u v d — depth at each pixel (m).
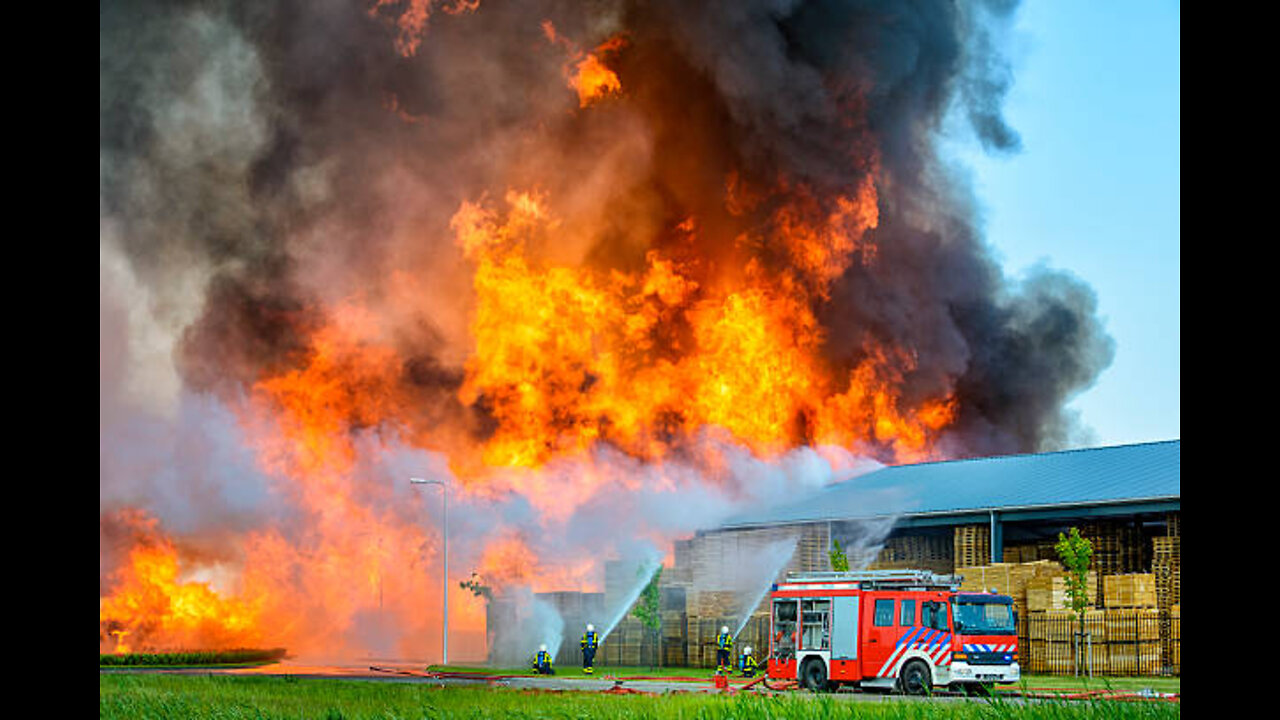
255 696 28.16
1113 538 44.84
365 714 21.95
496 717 20.42
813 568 50.97
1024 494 46.28
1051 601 42.16
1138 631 40.50
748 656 43.62
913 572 33.00
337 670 52.94
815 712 19.03
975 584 44.38
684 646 52.97
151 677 40.34
